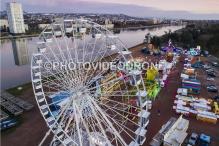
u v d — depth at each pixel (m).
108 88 41.91
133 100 43.66
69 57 30.95
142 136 27.16
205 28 166.88
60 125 27.94
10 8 183.75
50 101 42.34
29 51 125.31
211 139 37.00
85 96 28.31
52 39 31.61
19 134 38.25
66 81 30.58
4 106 47.03
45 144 35.62
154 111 45.75
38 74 31.12
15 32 188.88
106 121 29.88
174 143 33.75
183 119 39.88
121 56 31.70
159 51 96.69
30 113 45.19
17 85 63.38
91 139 28.12
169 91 55.97
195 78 63.59
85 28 30.89
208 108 45.81
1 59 106.69
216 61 83.94
